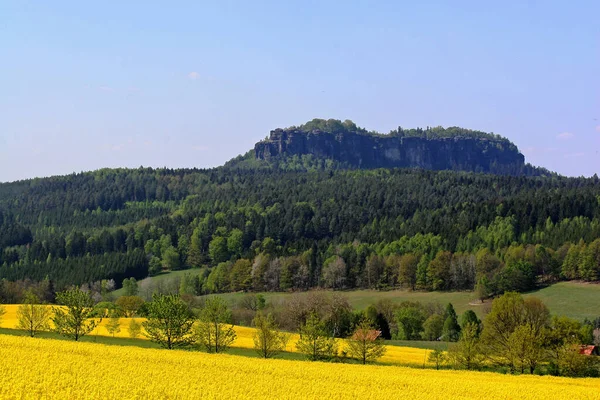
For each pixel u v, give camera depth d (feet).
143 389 155.02
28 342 219.20
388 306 489.67
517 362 272.92
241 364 213.87
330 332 393.50
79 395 141.69
